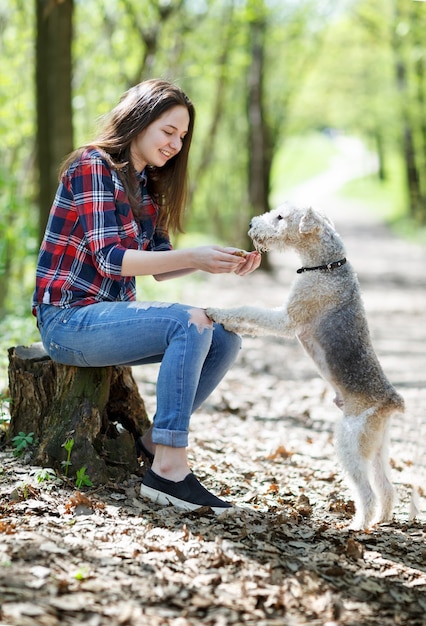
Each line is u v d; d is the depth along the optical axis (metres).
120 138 3.76
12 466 3.77
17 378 4.08
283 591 2.74
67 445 3.74
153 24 15.02
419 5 21.27
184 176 4.06
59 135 8.56
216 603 2.62
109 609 2.48
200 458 4.66
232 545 3.12
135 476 3.94
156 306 3.60
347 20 26.23
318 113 31.09
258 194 20.67
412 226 32.41
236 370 8.45
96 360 3.72
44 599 2.47
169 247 4.20
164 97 3.75
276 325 4.13
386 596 2.85
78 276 3.74
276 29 21.08
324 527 3.58
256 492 4.11
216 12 18.48
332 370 4.04
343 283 4.14
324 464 4.91
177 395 3.53
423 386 7.78
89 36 15.55
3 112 12.80
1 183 9.99
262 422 6.12
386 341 10.68
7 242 9.68
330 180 61.12
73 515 3.29
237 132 27.98
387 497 3.88
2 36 14.20
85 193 3.64
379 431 3.88
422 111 28.48
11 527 3.03
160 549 3.00
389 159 56.84
